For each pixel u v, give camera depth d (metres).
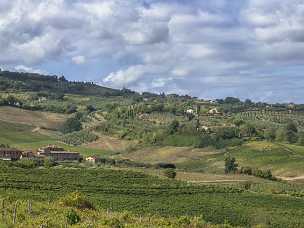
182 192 135.38
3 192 99.12
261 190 156.38
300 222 115.12
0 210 51.53
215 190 141.50
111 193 125.19
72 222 50.84
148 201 120.00
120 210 104.88
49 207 59.62
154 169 188.38
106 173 142.75
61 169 141.38
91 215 58.47
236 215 117.19
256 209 125.25
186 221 68.19
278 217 118.94
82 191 121.06
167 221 66.00
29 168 142.50
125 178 142.38
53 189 115.88
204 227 68.56
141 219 63.47
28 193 103.38
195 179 167.50
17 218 48.28
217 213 116.94
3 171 128.38
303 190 164.62
